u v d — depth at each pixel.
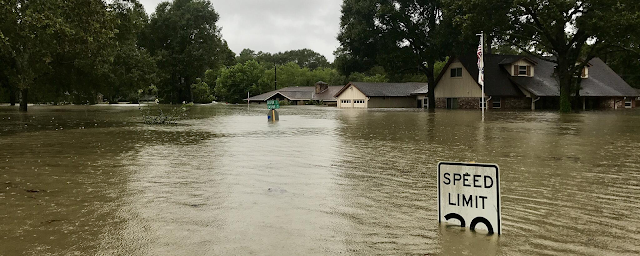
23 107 46.81
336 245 4.92
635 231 5.34
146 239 5.14
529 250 4.72
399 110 55.25
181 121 29.80
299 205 6.66
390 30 61.75
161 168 10.01
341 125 24.92
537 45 50.38
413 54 61.88
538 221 5.75
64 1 24.56
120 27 45.12
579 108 57.75
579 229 5.43
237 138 17.23
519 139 16.30
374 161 11.06
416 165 10.43
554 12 41.31
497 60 59.53
